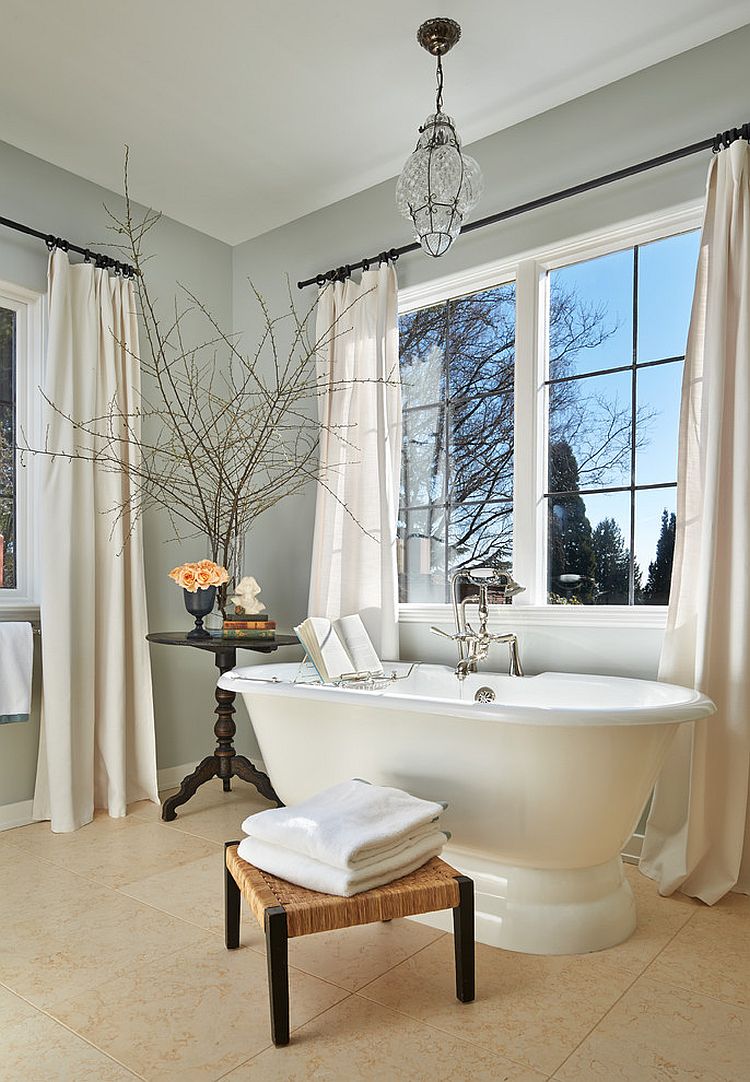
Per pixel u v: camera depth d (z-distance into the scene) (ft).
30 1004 5.86
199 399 12.85
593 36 8.52
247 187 11.69
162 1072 5.04
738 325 8.01
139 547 11.19
